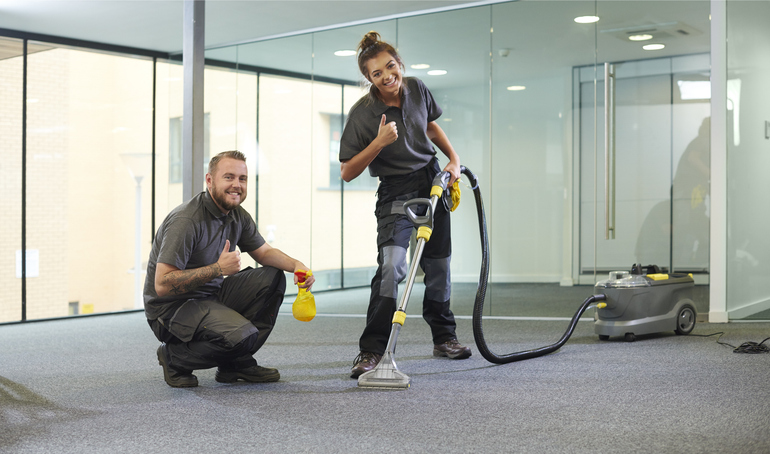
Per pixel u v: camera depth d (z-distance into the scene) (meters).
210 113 5.66
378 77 2.73
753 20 4.29
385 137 2.65
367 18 5.04
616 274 3.61
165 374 2.65
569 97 4.61
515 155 4.73
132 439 1.93
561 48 4.62
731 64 4.25
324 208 5.32
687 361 2.94
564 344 3.46
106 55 5.66
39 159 5.33
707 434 1.88
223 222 2.57
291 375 2.82
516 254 4.73
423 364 2.98
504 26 4.72
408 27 4.95
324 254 5.33
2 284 5.15
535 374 2.72
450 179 2.90
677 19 4.37
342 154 2.83
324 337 3.95
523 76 4.70
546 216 4.67
